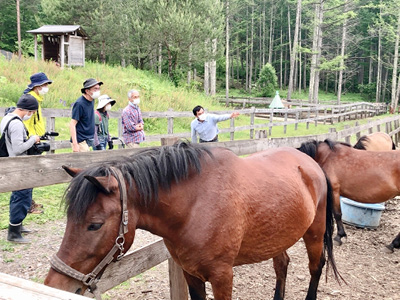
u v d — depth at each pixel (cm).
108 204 165
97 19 2273
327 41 4331
